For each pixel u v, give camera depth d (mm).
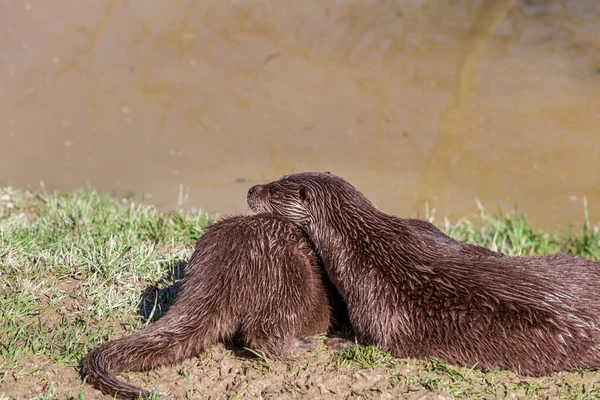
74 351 14312
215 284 14430
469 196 26641
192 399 13422
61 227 19844
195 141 30219
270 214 15625
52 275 17094
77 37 37438
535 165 28547
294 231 15562
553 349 13859
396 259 14758
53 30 37906
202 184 27094
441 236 16328
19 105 32312
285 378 14016
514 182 27688
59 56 36000
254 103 32406
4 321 15109
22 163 28203
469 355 14156
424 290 14414
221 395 13586
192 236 19812
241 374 14141
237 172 27859
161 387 13695
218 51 36562
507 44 36969
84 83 34062
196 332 14250
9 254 17344
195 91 33500
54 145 29594
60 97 32969
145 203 25609
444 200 26344
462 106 32219
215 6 40156
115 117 31703
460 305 14156
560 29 38250
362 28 38375
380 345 14609
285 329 14539
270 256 14648
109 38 37375
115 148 29547
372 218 15328
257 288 14453
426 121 31312
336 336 15617
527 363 13969
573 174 27891
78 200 21859
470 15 39781
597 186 27391
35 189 26047
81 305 16016
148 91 33500
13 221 19672
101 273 17062
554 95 32875
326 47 36875
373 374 14039
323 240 15430
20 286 16297
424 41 37094
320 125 31188
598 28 38188
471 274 14367
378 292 14633
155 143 29922
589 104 31844
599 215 25875
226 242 14773
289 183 16047
